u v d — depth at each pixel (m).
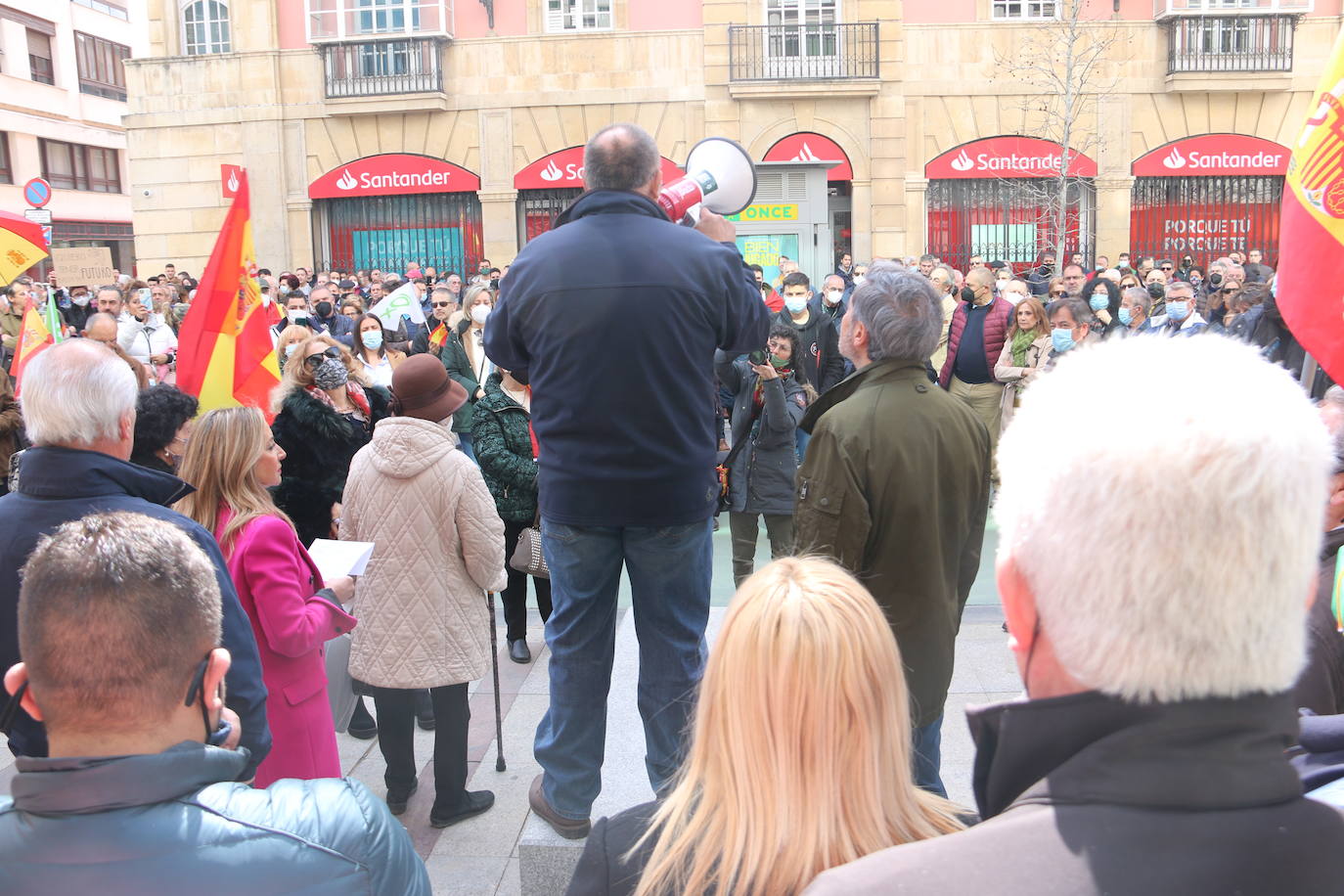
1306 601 0.97
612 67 19.62
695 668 2.96
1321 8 19.20
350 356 5.84
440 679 3.73
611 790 3.59
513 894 3.40
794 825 1.43
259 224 20.47
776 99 19.39
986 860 0.94
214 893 1.38
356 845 1.49
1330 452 1.00
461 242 20.64
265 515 3.05
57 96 35.75
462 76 19.97
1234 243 20.20
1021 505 1.06
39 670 1.46
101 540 1.54
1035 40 19.31
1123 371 1.04
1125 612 0.95
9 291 12.16
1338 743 1.40
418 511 3.74
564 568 2.90
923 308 3.03
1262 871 0.90
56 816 1.39
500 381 5.42
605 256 2.72
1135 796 0.93
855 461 2.94
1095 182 19.64
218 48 20.58
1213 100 19.47
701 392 2.81
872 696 1.47
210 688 1.60
